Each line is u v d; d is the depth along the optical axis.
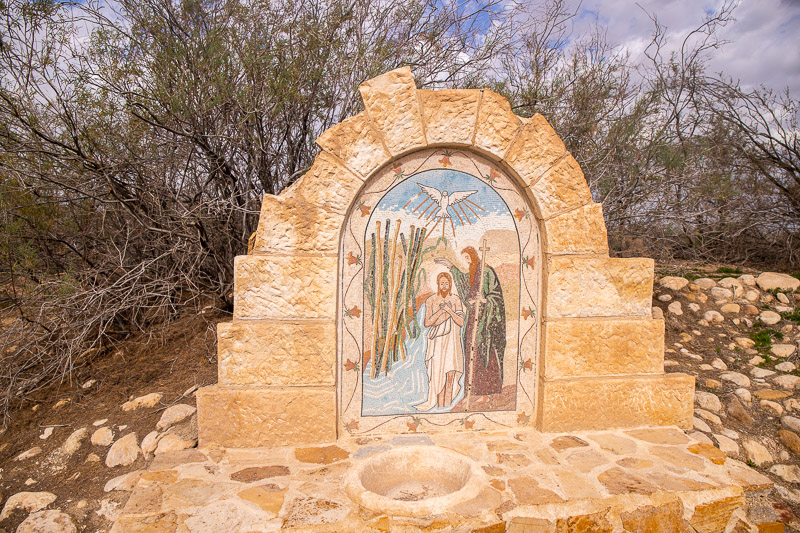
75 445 3.96
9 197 4.91
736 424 4.34
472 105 3.59
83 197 5.09
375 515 2.76
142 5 5.36
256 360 3.52
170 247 5.48
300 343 3.53
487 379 3.86
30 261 4.83
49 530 3.21
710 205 7.36
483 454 3.50
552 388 3.83
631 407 3.96
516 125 3.66
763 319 5.44
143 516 2.74
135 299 4.94
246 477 3.15
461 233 3.77
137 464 3.76
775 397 4.53
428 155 3.68
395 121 3.53
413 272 3.71
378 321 3.69
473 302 3.80
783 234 7.12
